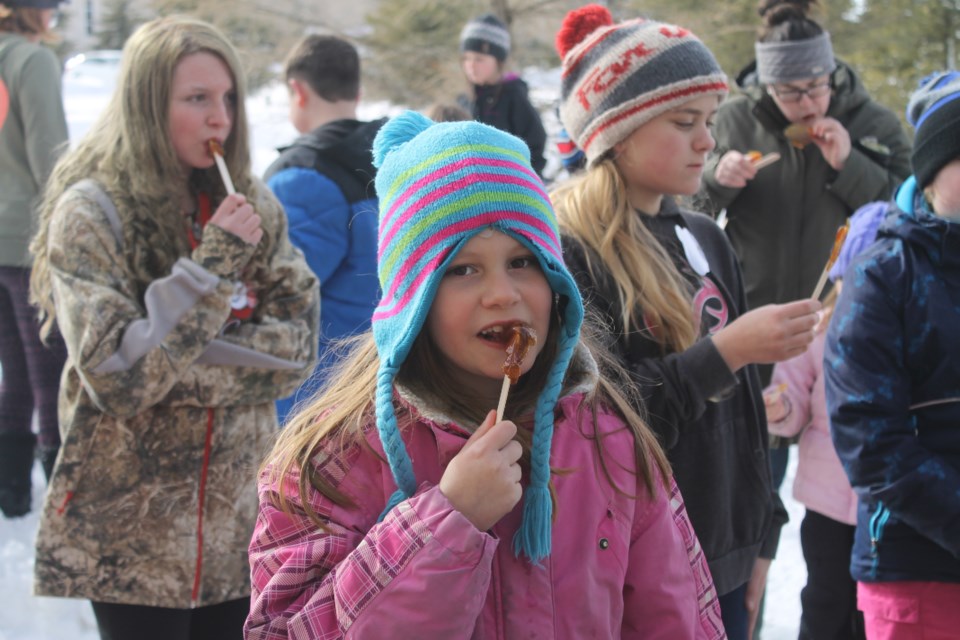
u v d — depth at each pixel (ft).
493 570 6.13
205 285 9.64
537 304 6.19
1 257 16.78
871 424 9.21
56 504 9.57
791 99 15.98
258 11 32.65
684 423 8.91
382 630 5.57
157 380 9.38
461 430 6.29
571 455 6.51
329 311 13.87
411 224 6.08
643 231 9.21
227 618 10.29
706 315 9.51
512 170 6.10
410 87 32.45
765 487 9.64
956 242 9.21
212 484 9.91
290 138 37.45
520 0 32.27
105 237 9.69
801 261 16.34
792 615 15.12
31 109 16.83
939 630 9.17
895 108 32.04
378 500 6.26
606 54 9.25
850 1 32.91
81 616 14.56
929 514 8.95
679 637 6.48
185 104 10.07
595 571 6.30
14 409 17.63
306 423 6.75
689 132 9.23
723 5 30.86
